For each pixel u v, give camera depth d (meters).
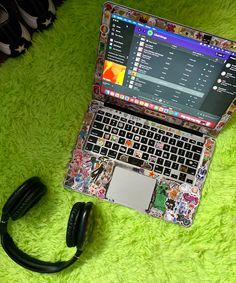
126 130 0.88
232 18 0.93
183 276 0.85
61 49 0.94
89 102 0.91
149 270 0.85
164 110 0.85
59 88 0.93
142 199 0.86
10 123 0.91
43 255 0.86
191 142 0.88
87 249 0.86
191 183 0.87
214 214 0.86
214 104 0.78
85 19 0.94
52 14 0.94
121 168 0.87
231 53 0.67
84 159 0.88
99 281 0.85
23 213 0.82
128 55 0.74
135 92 0.83
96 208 0.87
